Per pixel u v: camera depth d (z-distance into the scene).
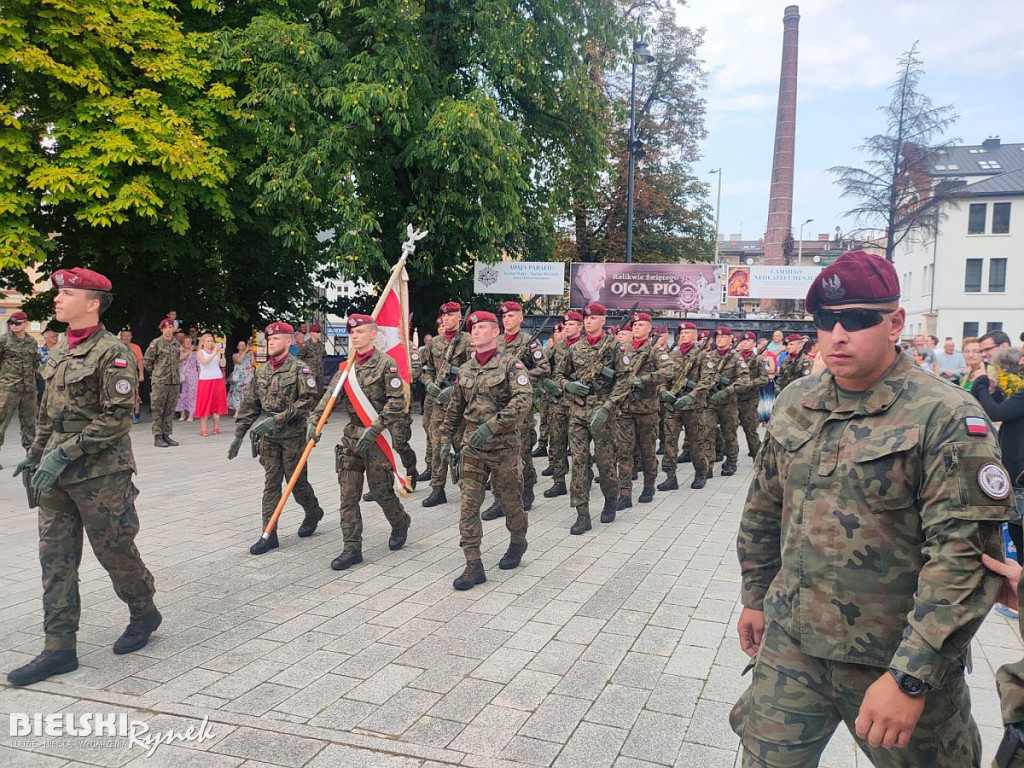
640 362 8.36
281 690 3.78
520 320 8.82
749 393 11.02
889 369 2.05
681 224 33.44
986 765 3.16
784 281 19.03
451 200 16.48
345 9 16.80
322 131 15.21
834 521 2.01
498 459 5.63
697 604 5.11
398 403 5.87
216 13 16.36
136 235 17.30
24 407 10.89
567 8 17.73
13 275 17.53
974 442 1.82
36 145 14.02
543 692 3.78
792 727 2.10
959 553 1.78
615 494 7.46
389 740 3.30
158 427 12.45
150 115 14.09
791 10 48.53
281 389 6.30
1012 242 43.88
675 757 3.18
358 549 5.97
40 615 4.80
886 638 1.94
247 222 17.61
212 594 5.22
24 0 12.85
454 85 17.28
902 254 53.09
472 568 5.47
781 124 49.16
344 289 22.64
